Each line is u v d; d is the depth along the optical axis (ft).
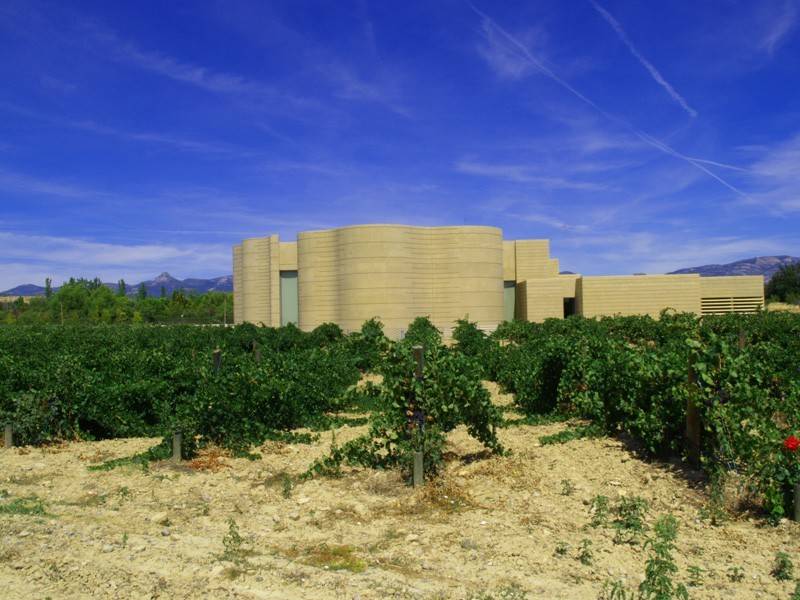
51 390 37.17
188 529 21.49
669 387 29.99
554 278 156.87
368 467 29.01
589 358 42.73
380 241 141.49
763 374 31.24
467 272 148.87
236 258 172.65
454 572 17.57
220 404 34.30
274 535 20.88
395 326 141.28
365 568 17.90
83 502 24.99
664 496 24.36
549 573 17.37
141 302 290.56
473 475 27.61
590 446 33.01
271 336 89.10
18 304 291.79
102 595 16.11
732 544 19.54
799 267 263.29
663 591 14.92
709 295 155.63
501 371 59.72
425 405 28.14
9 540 19.56
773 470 21.68
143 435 40.24
